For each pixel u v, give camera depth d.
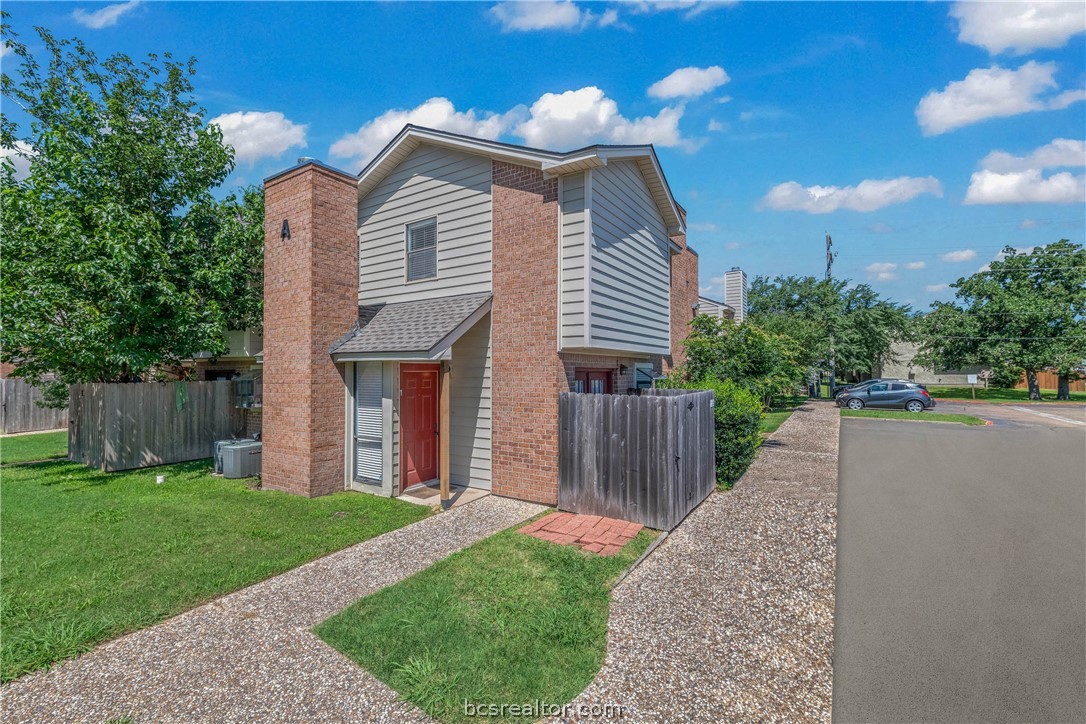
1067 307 26.86
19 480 8.89
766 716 2.83
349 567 4.92
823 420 16.98
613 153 7.32
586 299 7.00
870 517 6.57
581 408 6.78
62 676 3.16
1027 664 3.38
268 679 3.12
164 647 3.50
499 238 7.84
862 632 3.78
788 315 26.38
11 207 9.27
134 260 8.77
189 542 5.59
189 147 11.22
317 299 7.87
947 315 30.25
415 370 8.31
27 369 10.48
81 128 10.06
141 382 10.73
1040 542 5.69
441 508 6.99
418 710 2.84
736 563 5.05
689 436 6.71
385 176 9.47
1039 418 18.70
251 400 10.52
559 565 4.90
